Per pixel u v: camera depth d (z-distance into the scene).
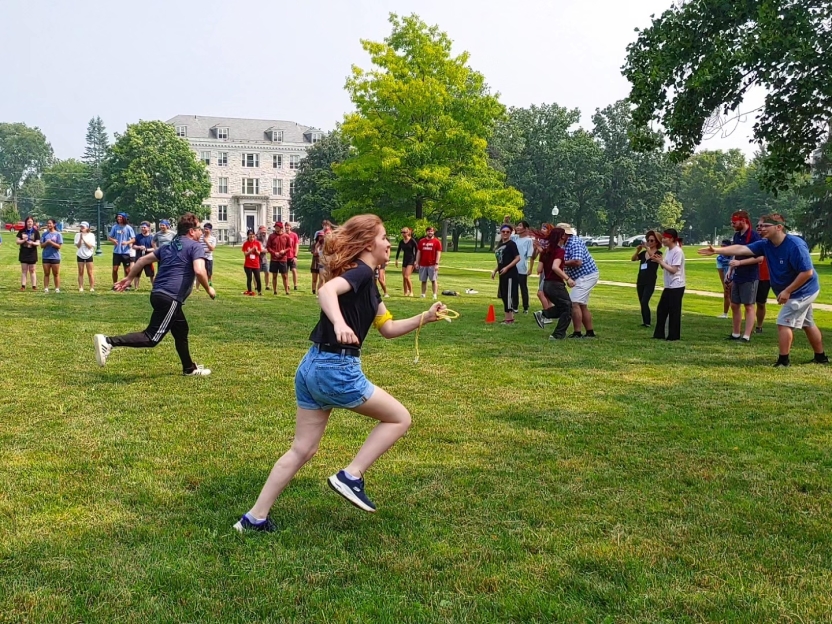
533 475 4.75
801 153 14.57
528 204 81.50
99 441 5.36
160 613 2.98
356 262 3.68
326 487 4.49
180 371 8.07
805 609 3.04
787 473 4.82
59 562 3.41
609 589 3.21
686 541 3.74
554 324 13.07
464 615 2.99
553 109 87.38
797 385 7.71
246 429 5.76
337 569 3.40
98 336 7.43
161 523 3.89
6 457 4.96
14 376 7.62
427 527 3.89
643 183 81.69
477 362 8.98
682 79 14.45
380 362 8.91
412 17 39.22
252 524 3.81
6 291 17.31
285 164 109.75
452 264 41.72
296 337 10.84
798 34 12.70
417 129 37.91
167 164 82.94
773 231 8.80
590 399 6.99
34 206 142.12
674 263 11.05
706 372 8.45
